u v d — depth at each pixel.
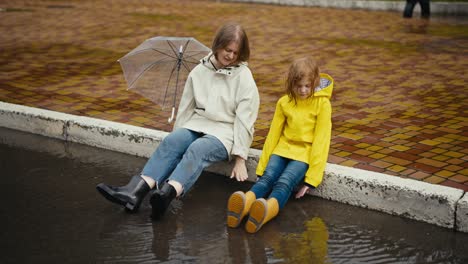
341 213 3.70
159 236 3.41
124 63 4.24
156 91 4.30
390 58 7.96
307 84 3.61
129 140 4.69
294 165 3.71
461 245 3.28
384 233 3.44
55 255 3.18
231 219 3.49
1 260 3.12
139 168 4.45
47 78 6.73
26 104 5.62
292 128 3.80
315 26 11.14
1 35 9.77
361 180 3.72
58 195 3.96
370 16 12.82
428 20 12.25
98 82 6.58
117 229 3.49
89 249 3.25
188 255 3.20
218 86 3.89
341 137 4.68
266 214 3.36
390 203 3.65
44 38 9.55
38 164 4.50
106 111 5.44
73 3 15.01
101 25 11.08
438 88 6.27
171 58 4.20
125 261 3.13
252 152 4.19
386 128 4.91
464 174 3.89
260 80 6.70
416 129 4.88
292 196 3.95
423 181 3.78
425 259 3.15
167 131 4.88
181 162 3.62
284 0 15.10
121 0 16.03
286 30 10.60
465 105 5.60
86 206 3.80
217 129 3.86
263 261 3.13
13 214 3.68
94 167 4.45
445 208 3.45
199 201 3.90
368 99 5.84
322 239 3.38
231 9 14.07
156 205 3.50
